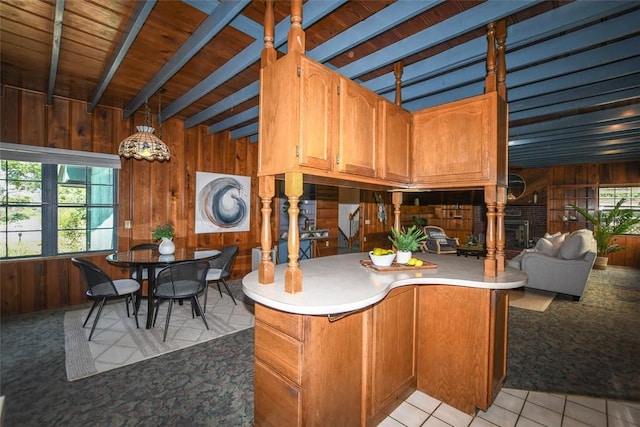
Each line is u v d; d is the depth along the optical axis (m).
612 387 2.18
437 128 2.26
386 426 1.79
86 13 2.08
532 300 4.25
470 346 1.91
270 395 1.55
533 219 8.22
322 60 2.43
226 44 2.50
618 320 3.49
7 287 3.43
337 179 1.84
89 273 2.81
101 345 2.75
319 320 1.42
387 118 2.07
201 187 4.84
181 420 1.81
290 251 1.52
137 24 2.06
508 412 1.91
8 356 2.54
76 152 3.74
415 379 2.11
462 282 1.89
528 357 2.62
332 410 1.51
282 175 1.68
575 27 2.05
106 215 4.09
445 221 9.41
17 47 2.53
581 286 4.15
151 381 2.21
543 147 5.46
